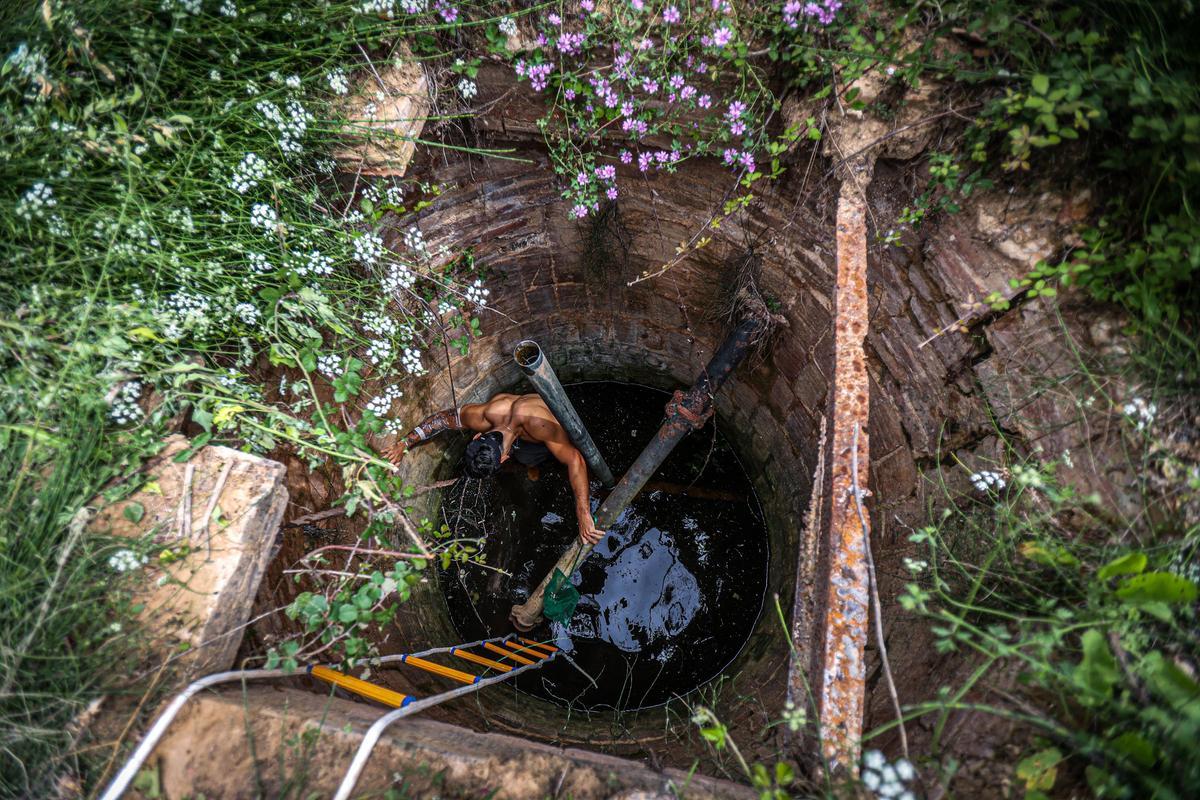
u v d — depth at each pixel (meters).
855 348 2.02
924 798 1.65
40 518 1.87
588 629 4.37
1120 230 2.04
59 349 2.01
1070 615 1.62
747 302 3.45
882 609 2.68
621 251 3.69
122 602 1.88
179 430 2.23
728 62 2.50
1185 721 1.34
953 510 2.42
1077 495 2.03
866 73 2.30
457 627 4.32
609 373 5.04
